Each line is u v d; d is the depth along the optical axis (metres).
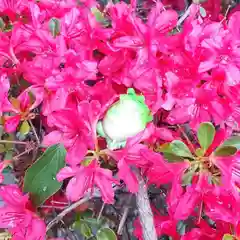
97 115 0.30
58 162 0.33
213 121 0.35
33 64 0.33
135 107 0.29
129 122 0.29
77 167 0.31
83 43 0.34
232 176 0.31
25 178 0.33
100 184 0.31
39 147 0.38
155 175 0.31
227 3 0.45
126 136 0.30
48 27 0.36
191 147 0.33
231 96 0.31
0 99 0.35
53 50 0.34
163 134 0.33
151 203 0.40
